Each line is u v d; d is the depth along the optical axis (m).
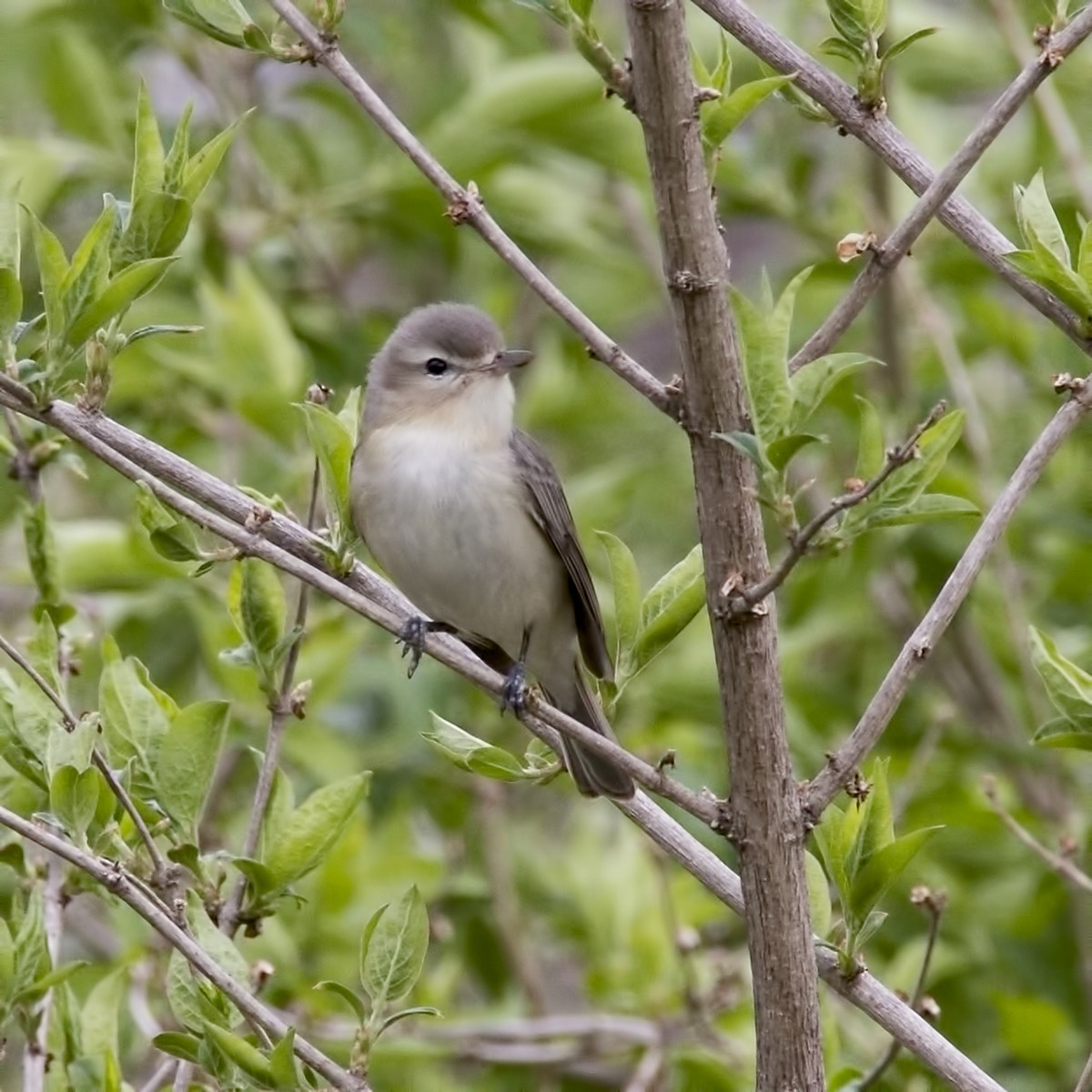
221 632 12.13
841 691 14.27
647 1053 11.87
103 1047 8.36
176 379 13.58
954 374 13.42
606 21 15.91
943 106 15.93
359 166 15.61
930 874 12.55
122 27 15.30
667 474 15.87
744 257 18.94
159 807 8.06
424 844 14.34
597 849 13.34
